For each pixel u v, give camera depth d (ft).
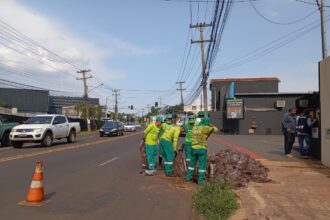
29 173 43.01
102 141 101.81
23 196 31.09
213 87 195.11
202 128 36.09
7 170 45.27
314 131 51.11
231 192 30.12
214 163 37.93
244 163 37.24
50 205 28.27
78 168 47.62
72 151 70.33
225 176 35.60
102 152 68.69
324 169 42.50
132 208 27.71
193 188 34.81
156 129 42.06
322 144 45.88
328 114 43.86
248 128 151.43
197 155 36.58
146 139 42.39
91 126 236.63
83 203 29.04
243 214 25.09
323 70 45.11
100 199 30.42
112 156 61.82
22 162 52.90
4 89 248.32
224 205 26.48
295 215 24.27
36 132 79.20
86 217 25.21
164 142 41.29
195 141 36.09
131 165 50.67
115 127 136.56
